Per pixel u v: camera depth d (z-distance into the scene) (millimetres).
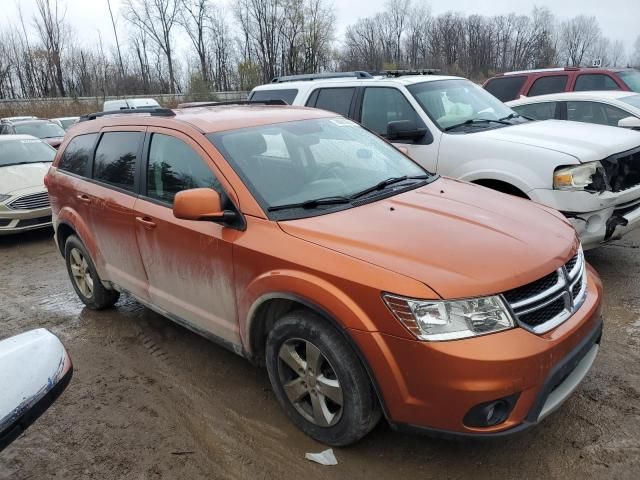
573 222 4770
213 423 3453
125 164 4316
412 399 2619
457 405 2514
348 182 3715
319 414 3051
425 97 6051
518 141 5184
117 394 3873
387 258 2727
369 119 6406
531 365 2521
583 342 2824
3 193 8547
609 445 2990
